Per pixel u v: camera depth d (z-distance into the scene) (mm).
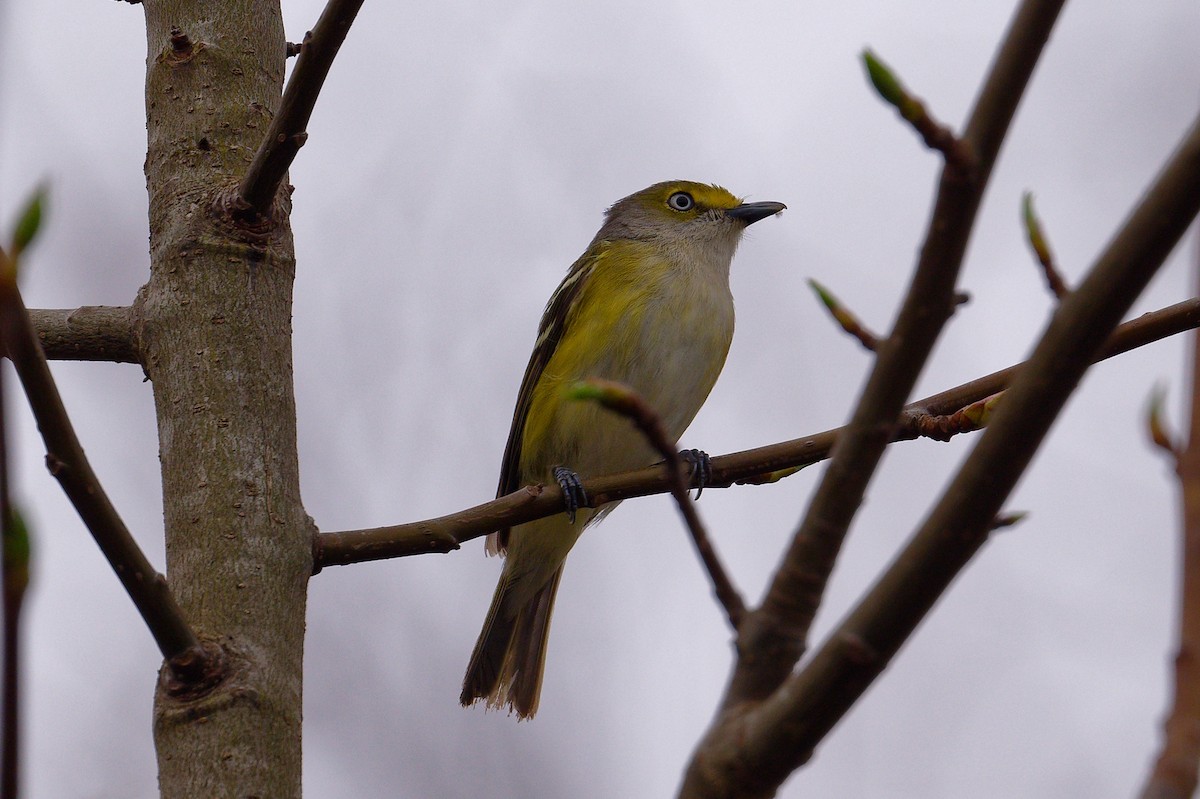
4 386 3486
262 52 9750
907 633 4582
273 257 8789
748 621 4930
